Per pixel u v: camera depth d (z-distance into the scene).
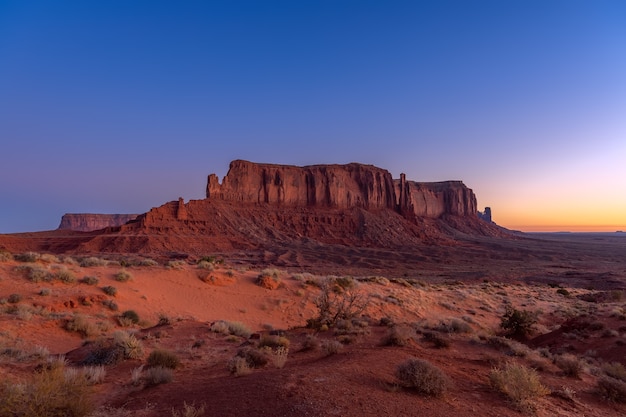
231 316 25.64
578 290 56.66
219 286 30.66
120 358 11.52
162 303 25.19
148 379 9.10
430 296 36.28
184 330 17.34
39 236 113.12
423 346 15.27
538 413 7.41
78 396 6.54
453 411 6.79
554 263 118.94
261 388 7.38
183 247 111.25
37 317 16.75
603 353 16.48
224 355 13.30
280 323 25.89
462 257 130.62
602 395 9.55
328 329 19.27
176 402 7.30
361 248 137.00
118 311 21.16
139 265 34.19
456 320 22.41
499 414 7.03
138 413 6.88
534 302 38.12
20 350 11.89
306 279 34.88
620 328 19.45
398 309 29.80
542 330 23.94
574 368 11.72
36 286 21.23
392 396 7.14
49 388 6.14
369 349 12.61
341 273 83.00
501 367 10.98
